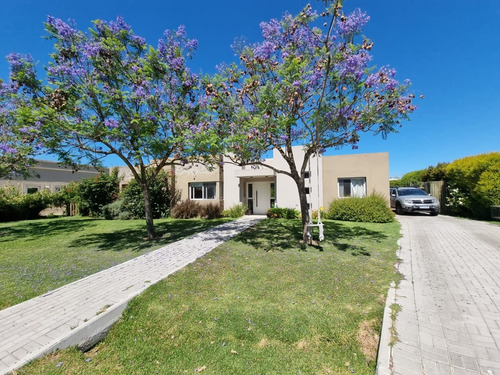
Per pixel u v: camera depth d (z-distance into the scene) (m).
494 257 5.36
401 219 11.66
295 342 2.81
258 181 15.30
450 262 5.07
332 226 9.57
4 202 15.13
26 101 7.49
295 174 6.80
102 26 6.84
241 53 6.38
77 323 3.07
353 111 5.77
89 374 2.44
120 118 7.12
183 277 4.48
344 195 13.25
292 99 5.45
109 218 15.02
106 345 2.97
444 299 3.48
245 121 5.82
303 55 5.89
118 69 7.05
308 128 6.37
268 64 6.21
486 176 10.68
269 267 4.93
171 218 14.22
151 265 5.29
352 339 2.79
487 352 2.40
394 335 2.69
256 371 2.41
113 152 7.85
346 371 2.37
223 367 2.49
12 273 5.07
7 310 3.46
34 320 3.18
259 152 6.91
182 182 15.97
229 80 6.54
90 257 6.19
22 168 10.78
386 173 12.43
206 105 7.11
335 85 5.75
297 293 3.83
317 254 5.70
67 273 5.03
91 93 6.62
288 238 7.42
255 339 2.88
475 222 10.38
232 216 13.63
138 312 3.45
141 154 7.12
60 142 6.70
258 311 3.38
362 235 7.78
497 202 10.38
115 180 16.86
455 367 2.22
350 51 5.38
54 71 6.41
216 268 4.91
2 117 8.52
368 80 5.13
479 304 3.32
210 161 8.09
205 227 10.13
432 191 15.59
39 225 12.57
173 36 7.19
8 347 2.67
